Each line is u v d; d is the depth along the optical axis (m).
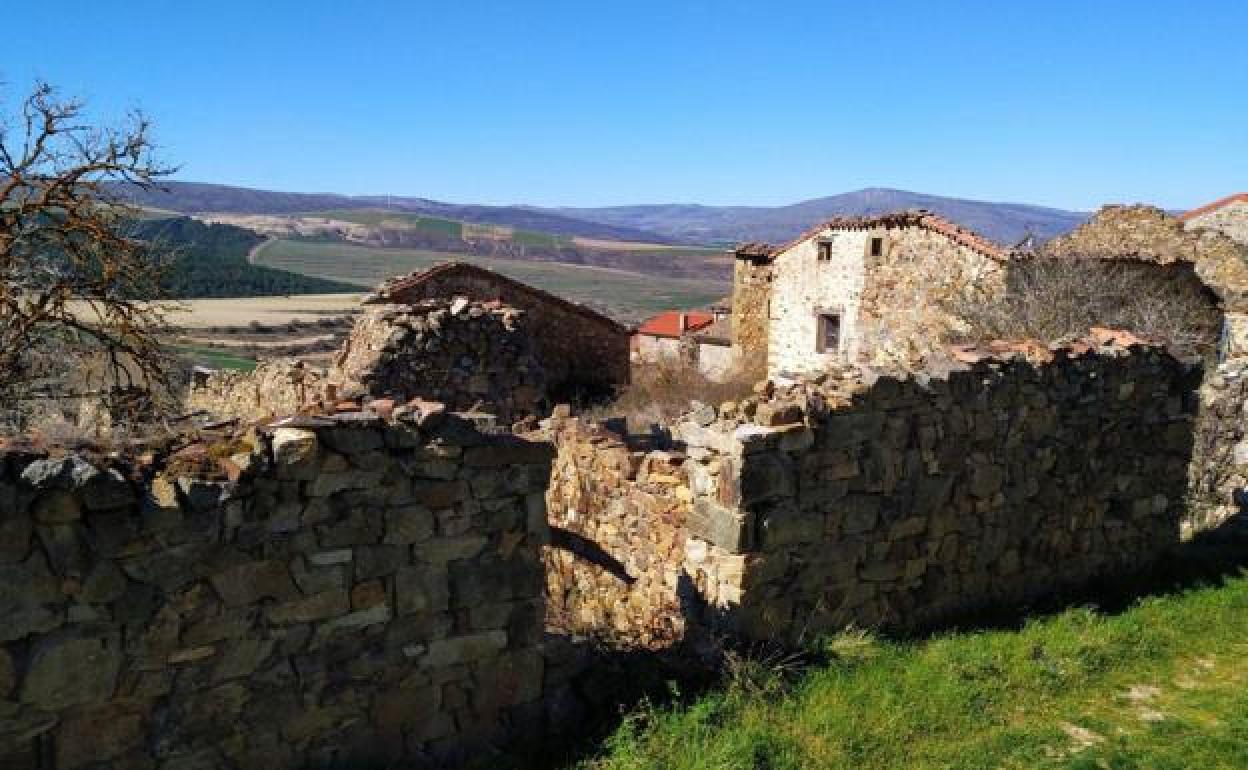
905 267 21.39
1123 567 9.20
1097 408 8.74
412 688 4.86
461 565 4.99
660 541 7.77
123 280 12.34
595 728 5.35
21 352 11.69
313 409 4.90
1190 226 25.50
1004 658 6.64
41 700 3.81
